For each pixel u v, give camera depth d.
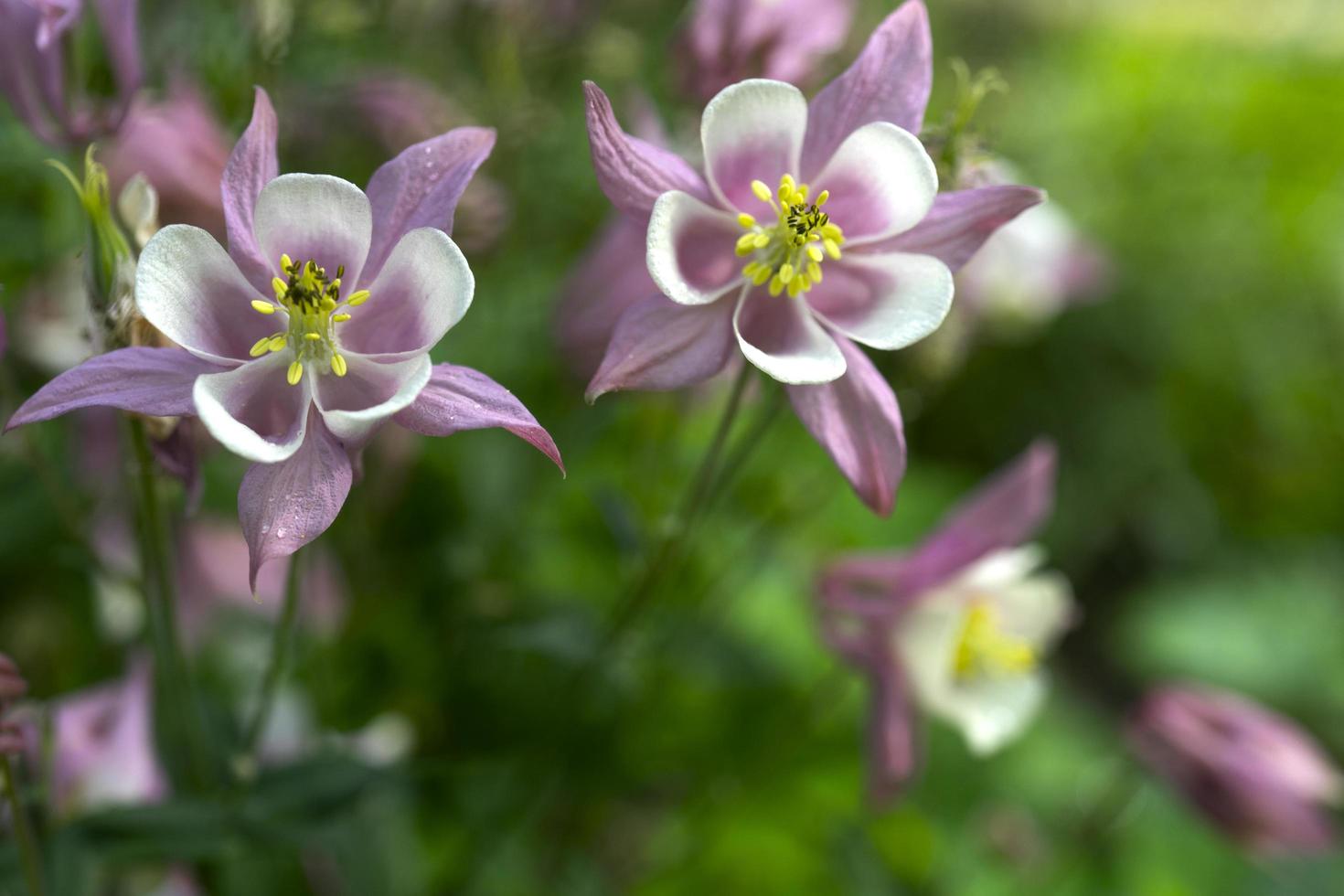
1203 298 1.17
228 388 0.42
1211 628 1.02
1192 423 1.16
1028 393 1.12
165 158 0.48
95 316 0.43
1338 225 1.22
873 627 0.54
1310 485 1.16
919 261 0.44
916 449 1.12
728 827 0.60
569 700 0.54
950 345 0.52
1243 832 0.58
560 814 0.61
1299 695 1.00
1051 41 1.26
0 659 0.44
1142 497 1.13
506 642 0.53
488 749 0.57
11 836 0.47
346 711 0.57
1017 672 0.55
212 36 0.54
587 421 0.56
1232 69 1.29
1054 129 1.18
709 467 0.47
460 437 0.58
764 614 0.63
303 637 0.55
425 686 0.57
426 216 0.43
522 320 0.58
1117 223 1.18
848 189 0.45
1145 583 1.16
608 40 0.57
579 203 0.60
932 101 0.72
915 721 0.54
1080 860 0.66
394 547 0.58
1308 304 1.19
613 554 0.60
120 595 0.54
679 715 0.60
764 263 0.44
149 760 0.50
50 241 0.53
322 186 0.42
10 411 0.50
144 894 0.52
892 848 0.60
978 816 0.70
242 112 0.52
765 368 0.43
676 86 0.53
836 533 0.68
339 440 0.43
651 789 0.62
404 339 0.43
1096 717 0.97
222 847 0.48
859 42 0.55
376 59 0.57
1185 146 1.21
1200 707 0.58
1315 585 1.08
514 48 0.55
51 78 0.48
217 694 0.55
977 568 0.53
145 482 0.46
